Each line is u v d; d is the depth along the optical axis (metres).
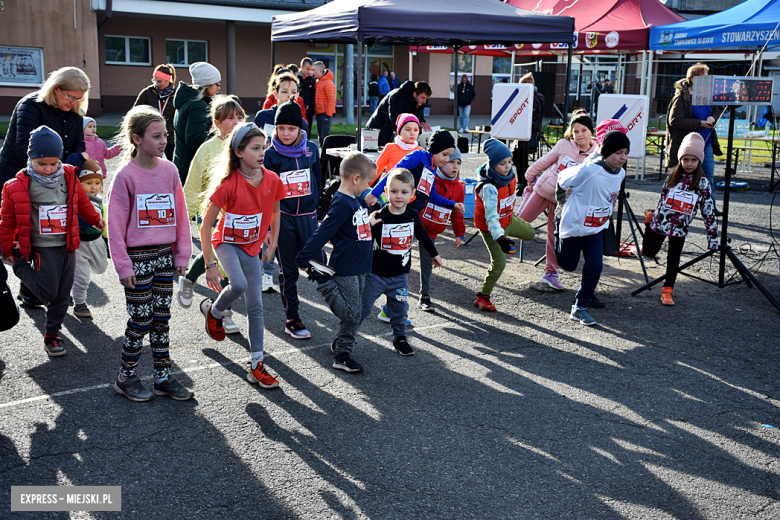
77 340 4.64
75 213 4.18
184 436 3.41
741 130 13.92
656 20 12.52
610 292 6.10
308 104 13.00
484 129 14.32
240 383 4.05
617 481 3.11
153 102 8.08
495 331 5.08
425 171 5.05
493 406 3.83
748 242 7.96
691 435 3.55
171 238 3.72
